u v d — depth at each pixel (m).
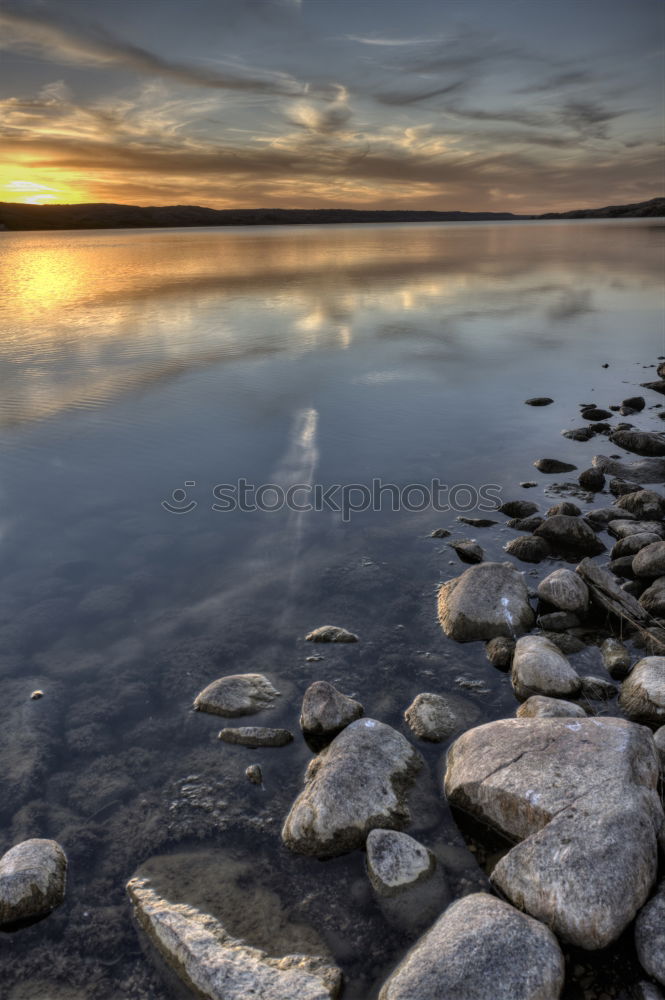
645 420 14.78
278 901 4.52
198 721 6.26
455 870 4.65
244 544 9.48
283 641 7.37
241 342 22.28
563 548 9.17
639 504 10.03
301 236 121.25
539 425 14.62
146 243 96.88
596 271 43.09
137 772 5.71
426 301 31.61
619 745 4.89
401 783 5.30
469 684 6.59
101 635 7.54
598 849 4.16
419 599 8.09
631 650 6.99
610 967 3.88
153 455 12.66
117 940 4.35
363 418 14.92
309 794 5.13
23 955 4.28
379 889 4.51
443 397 16.58
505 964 3.71
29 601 8.16
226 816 5.23
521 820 4.71
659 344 22.19
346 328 24.98
